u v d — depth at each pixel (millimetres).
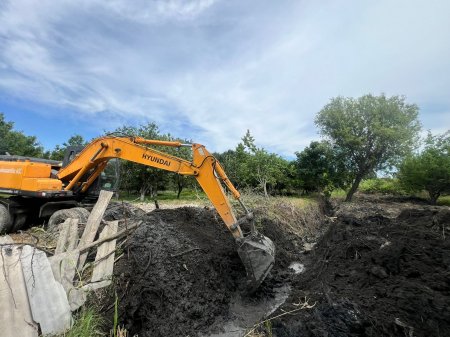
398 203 20281
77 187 7781
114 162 9102
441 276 4426
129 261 4727
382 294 4371
